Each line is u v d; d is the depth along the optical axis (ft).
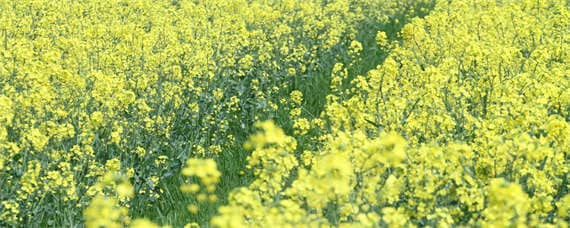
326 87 29.86
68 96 21.75
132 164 20.39
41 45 26.58
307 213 13.05
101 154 21.24
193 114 24.76
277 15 34.06
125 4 37.88
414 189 14.42
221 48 29.86
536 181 14.24
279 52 31.71
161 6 36.76
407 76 23.91
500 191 11.25
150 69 25.40
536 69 24.06
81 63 25.14
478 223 12.88
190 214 19.01
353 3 42.83
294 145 14.42
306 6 36.47
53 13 31.09
